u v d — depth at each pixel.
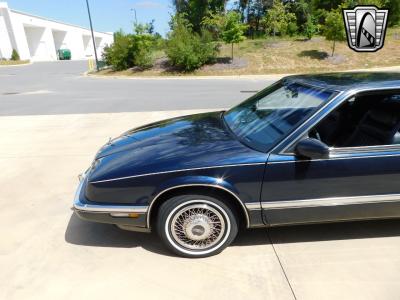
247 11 39.84
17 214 3.37
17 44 48.25
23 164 4.79
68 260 2.64
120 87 15.97
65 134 6.40
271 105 3.03
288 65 21.81
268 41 26.86
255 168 2.42
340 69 20.42
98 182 2.52
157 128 3.43
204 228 2.58
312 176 2.45
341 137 2.52
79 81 20.17
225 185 2.42
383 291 2.25
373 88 2.51
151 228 2.64
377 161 2.45
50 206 3.53
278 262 2.57
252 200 2.49
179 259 2.64
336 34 21.31
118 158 2.75
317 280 2.37
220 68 22.33
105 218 2.56
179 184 2.41
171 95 12.31
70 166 4.68
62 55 58.19
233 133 2.87
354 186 2.50
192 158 2.49
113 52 25.84
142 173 2.46
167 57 25.73
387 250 2.68
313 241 2.82
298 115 2.60
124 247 2.80
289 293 2.25
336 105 2.47
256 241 2.83
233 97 11.34
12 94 13.69
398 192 2.54
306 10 32.94
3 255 2.71
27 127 7.07
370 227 3.00
